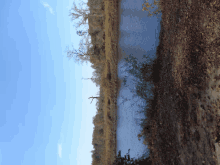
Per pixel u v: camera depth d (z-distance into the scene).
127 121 8.16
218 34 4.64
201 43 5.15
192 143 5.34
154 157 7.24
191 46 5.49
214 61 4.76
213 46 4.78
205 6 5.02
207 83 4.97
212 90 4.82
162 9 7.58
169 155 6.31
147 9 8.12
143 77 8.07
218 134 4.57
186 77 5.71
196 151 5.16
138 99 8.09
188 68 5.62
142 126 7.92
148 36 8.05
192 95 5.46
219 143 4.50
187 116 5.63
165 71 7.04
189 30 5.61
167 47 7.01
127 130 8.12
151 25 8.00
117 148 8.15
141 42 8.19
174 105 6.26
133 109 8.13
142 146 7.83
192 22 5.49
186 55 5.70
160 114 7.13
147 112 7.85
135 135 7.98
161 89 7.26
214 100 4.75
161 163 6.69
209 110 4.88
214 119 4.72
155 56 7.87
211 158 4.66
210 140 4.75
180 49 6.04
